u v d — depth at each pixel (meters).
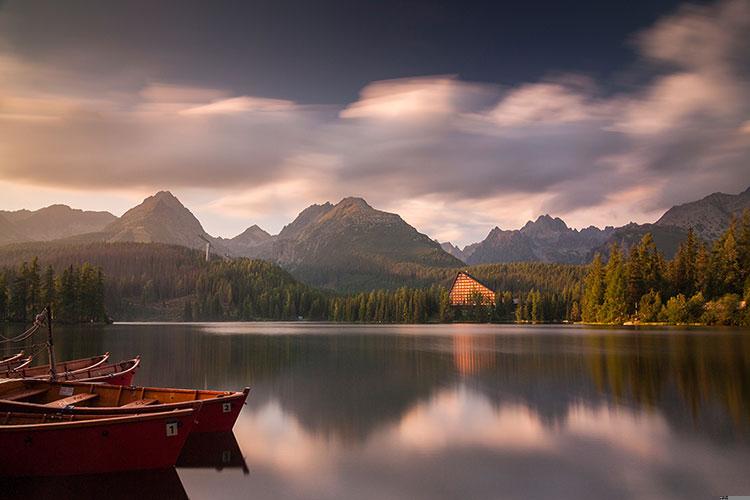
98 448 22.14
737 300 127.00
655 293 147.12
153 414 22.55
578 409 35.16
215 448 26.95
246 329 163.25
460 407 36.34
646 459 24.53
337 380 49.34
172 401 29.16
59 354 75.06
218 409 28.69
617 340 91.56
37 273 156.25
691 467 23.42
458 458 25.03
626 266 154.50
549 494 20.58
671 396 38.94
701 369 52.00
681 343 82.00
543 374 51.34
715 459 24.44
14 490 21.45
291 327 182.62
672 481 21.80
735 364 55.31
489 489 21.08
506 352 75.06
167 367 59.59
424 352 77.25
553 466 23.73
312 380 49.44
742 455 24.97
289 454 25.97
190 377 51.62
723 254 142.25
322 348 85.69
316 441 28.14
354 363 63.44
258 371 55.97
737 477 22.11
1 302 147.00
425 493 20.83
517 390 42.66
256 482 22.12
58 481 21.97
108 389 28.83
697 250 151.62
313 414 34.59
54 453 21.86
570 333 119.62
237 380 49.56
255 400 39.44
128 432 22.38
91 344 92.31
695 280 146.62
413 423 31.92
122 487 21.78
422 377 50.91
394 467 23.81
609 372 51.31
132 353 76.19
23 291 149.25
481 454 25.61
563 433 29.17
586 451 25.86
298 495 20.73
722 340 86.56
